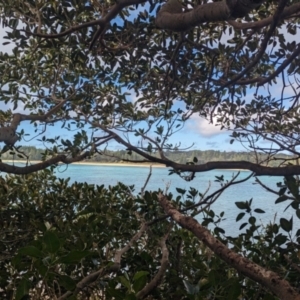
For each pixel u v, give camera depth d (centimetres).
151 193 370
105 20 259
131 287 132
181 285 264
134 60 381
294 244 263
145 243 360
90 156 450
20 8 322
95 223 321
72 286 138
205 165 296
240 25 272
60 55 382
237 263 146
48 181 490
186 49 385
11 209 424
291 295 125
